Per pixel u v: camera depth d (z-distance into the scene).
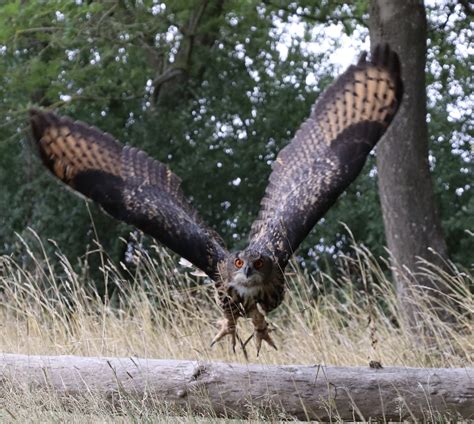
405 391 12.04
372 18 21.23
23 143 35.69
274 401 12.12
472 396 12.00
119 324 16.70
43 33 25.62
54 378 12.73
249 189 36.22
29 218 36.19
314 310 16.36
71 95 29.86
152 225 11.02
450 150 33.44
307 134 11.90
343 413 12.08
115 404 12.57
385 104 11.85
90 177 11.04
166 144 36.47
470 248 31.73
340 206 32.81
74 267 33.00
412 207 20.72
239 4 30.27
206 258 11.09
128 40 27.66
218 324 11.34
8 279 17.67
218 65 36.75
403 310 17.72
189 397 12.29
